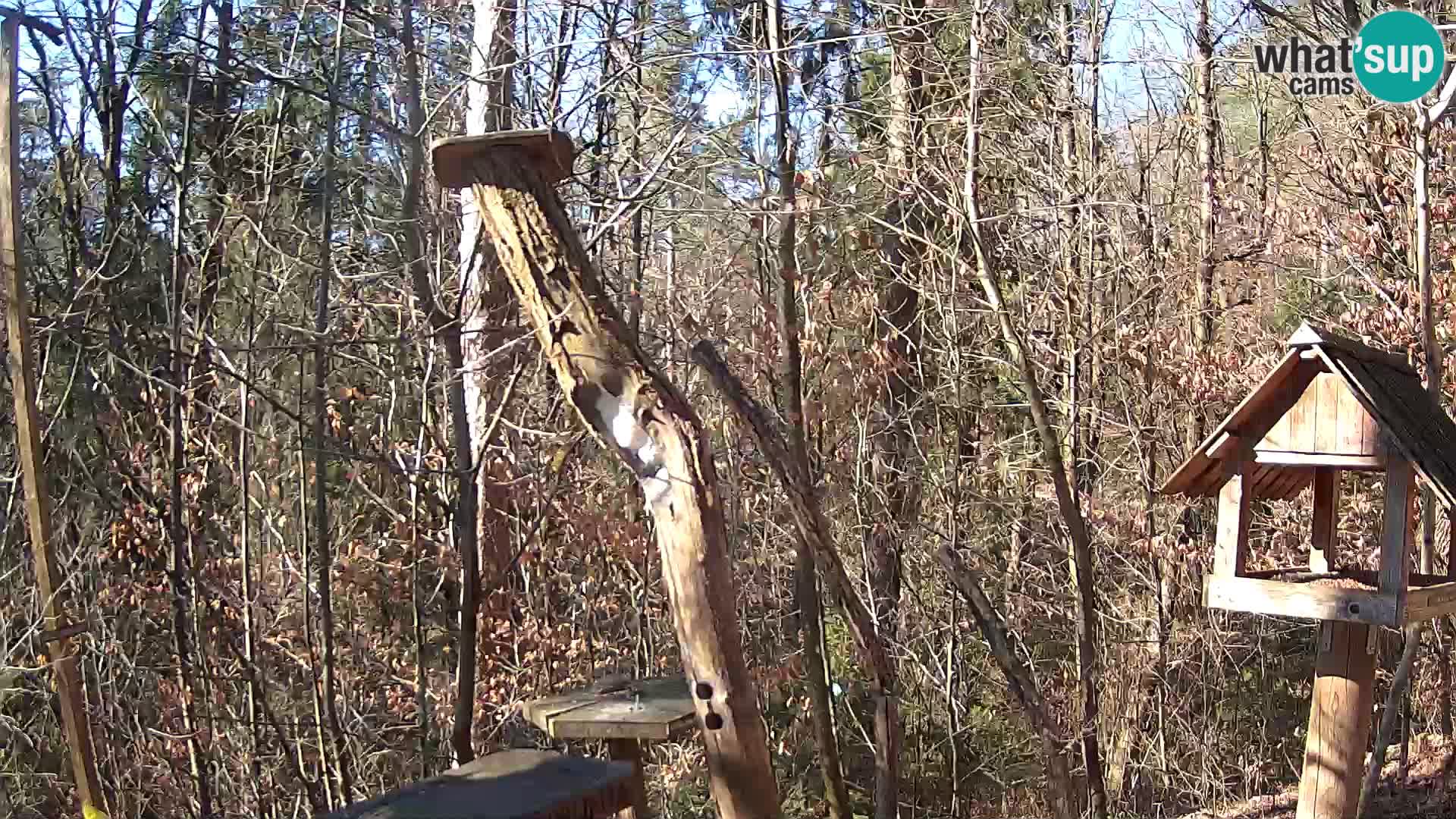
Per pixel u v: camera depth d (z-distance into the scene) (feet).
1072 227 33.53
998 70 30.40
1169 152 42.86
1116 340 36.32
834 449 35.50
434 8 23.86
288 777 28.63
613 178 25.82
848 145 31.45
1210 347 35.37
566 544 29.32
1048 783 33.65
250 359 25.38
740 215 25.95
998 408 39.70
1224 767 36.24
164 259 24.93
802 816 33.91
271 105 26.09
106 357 24.86
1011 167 35.32
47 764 26.37
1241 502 19.20
